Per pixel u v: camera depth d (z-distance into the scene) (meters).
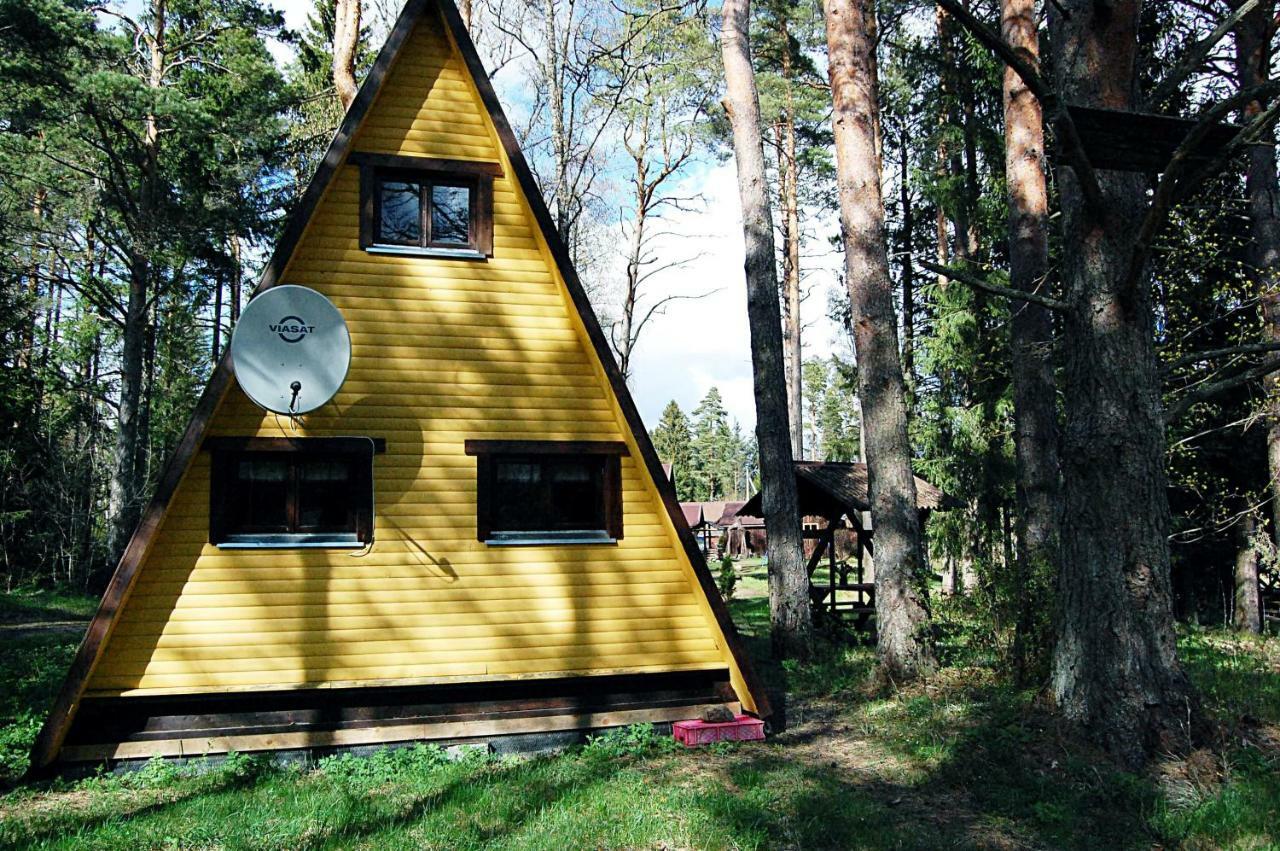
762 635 19.02
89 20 23.34
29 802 7.73
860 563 20.69
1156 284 17.30
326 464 9.45
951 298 23.64
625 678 9.89
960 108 25.23
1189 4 18.41
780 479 15.27
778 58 30.64
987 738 8.69
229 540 9.01
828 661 14.83
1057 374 19.03
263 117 27.73
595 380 10.12
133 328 28.62
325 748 8.98
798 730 10.34
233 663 8.85
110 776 8.42
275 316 8.84
